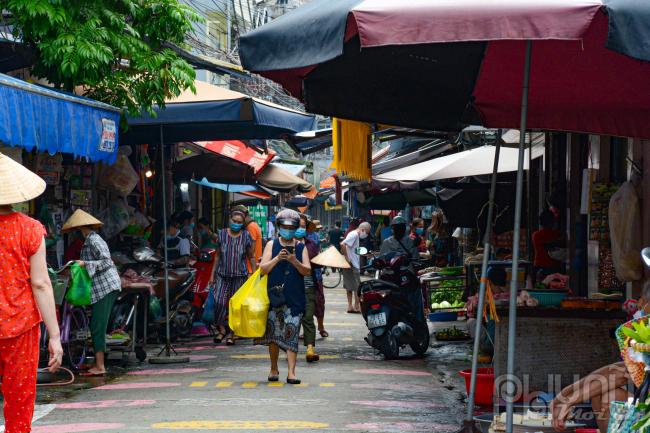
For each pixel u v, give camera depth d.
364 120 9.45
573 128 9.75
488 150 18.06
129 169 16.81
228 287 16.17
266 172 25.58
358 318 21.39
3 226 6.59
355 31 6.72
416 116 9.71
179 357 13.84
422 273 19.20
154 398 10.59
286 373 12.71
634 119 9.70
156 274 15.78
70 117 11.03
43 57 12.55
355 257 22.41
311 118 15.49
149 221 19.05
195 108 14.34
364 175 13.68
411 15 6.19
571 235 14.94
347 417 9.45
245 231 16.17
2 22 13.23
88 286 12.02
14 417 6.62
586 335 9.20
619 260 10.61
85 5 12.92
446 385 11.79
